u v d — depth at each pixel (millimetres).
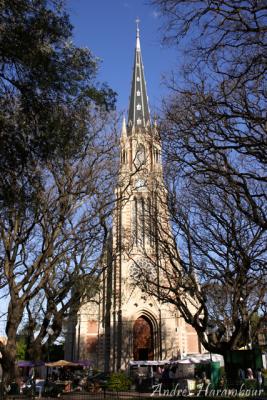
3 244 20516
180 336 53375
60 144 14375
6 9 11359
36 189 15156
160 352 52219
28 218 18812
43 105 13000
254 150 14344
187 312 26594
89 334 55031
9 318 18469
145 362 42156
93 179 22000
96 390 35250
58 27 12750
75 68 13484
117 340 52688
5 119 11828
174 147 17469
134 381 37562
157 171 28844
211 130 14492
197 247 24906
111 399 26797
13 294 18609
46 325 21453
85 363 46562
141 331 54562
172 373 35531
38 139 13125
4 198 12953
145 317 54875
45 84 12461
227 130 15609
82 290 22484
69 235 20422
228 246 22391
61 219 20000
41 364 27438
